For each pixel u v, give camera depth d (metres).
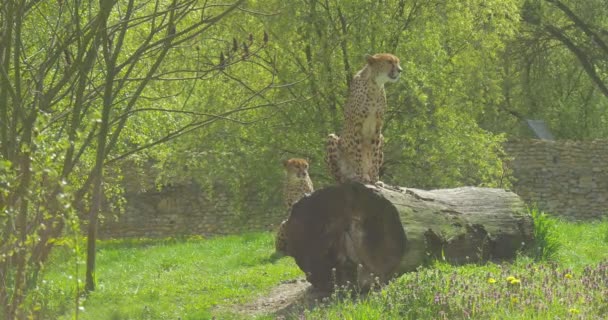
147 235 31.38
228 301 12.37
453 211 11.92
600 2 34.53
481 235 12.22
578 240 16.41
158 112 20.25
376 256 11.12
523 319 8.69
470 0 24.16
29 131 9.52
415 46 22.59
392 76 11.58
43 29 14.93
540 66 39.00
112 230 31.52
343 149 12.15
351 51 22.78
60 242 6.65
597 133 41.81
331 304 10.29
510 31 25.81
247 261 16.42
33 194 7.01
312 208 11.60
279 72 22.56
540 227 13.11
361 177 11.81
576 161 30.02
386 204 10.95
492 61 28.72
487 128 35.97
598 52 37.31
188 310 11.90
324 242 11.57
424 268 10.90
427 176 23.97
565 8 35.31
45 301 10.27
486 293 9.48
